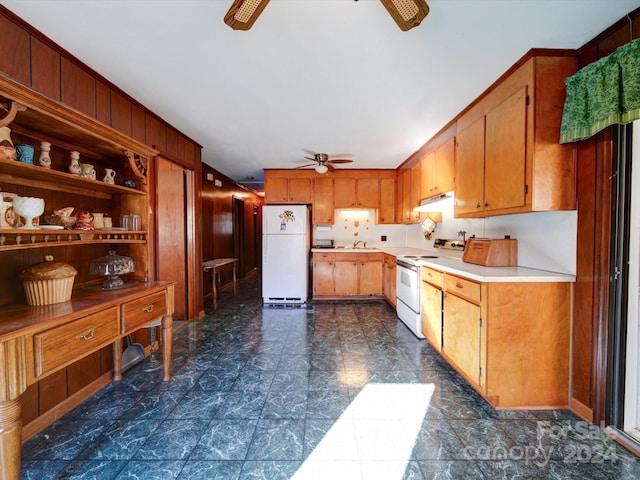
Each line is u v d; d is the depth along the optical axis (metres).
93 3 1.37
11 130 1.51
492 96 2.20
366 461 1.43
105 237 1.98
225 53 1.78
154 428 1.67
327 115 2.73
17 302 1.58
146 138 2.59
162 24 1.53
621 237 1.60
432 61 1.88
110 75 2.03
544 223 2.08
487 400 1.91
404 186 4.49
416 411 1.83
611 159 1.59
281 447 1.52
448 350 2.39
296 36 1.63
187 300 3.66
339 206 4.92
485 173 2.29
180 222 3.61
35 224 1.49
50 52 1.67
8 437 1.12
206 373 2.32
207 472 1.36
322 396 2.00
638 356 1.61
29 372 1.19
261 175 5.68
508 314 1.84
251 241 8.08
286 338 3.07
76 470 1.37
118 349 2.19
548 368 1.86
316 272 4.73
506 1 1.38
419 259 3.07
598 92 1.54
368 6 1.40
